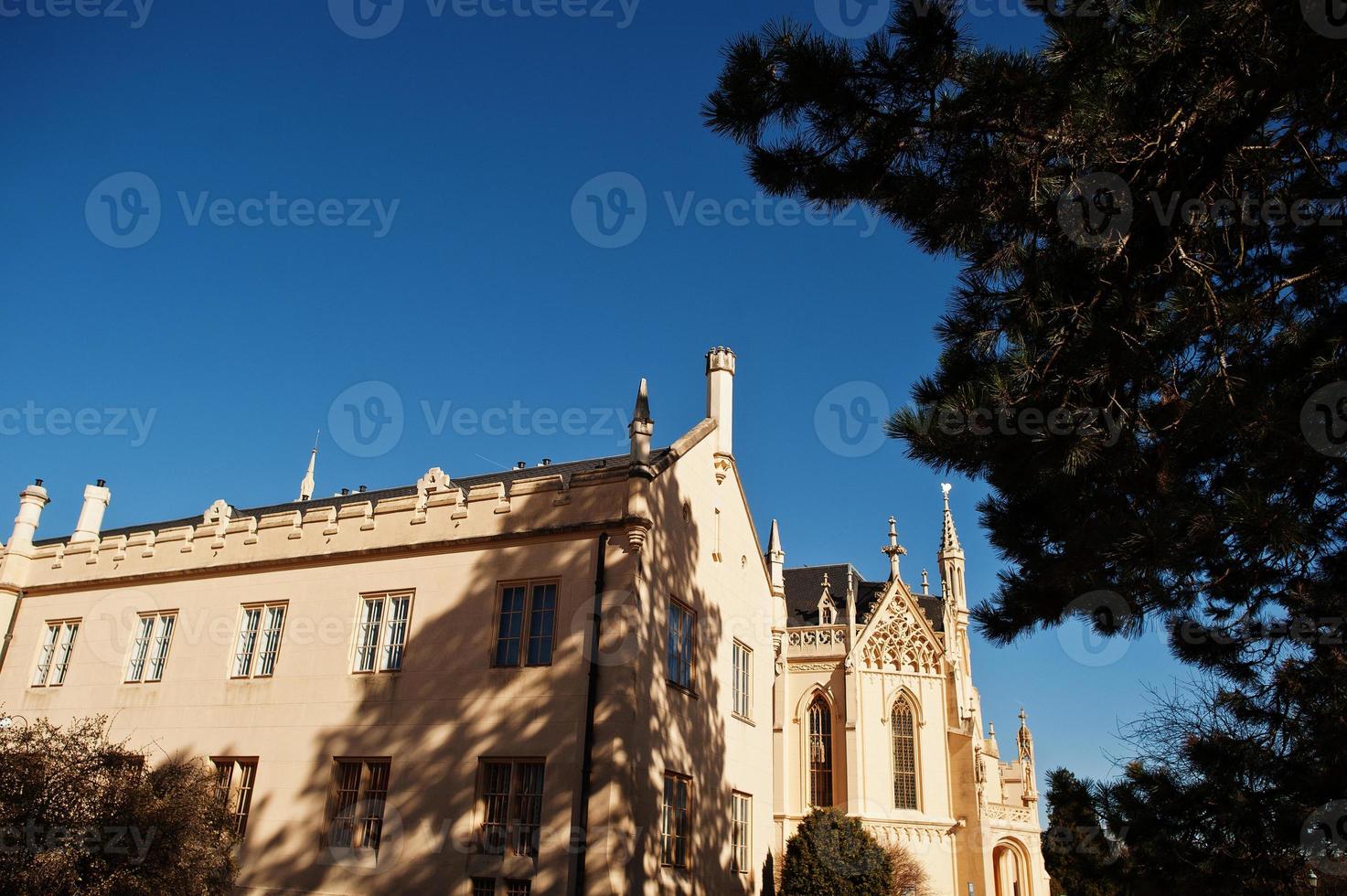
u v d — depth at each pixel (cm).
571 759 2047
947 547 5028
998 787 4778
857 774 3953
